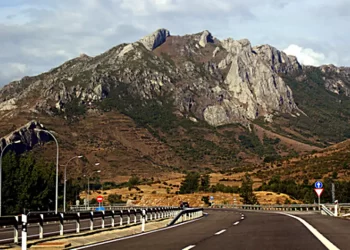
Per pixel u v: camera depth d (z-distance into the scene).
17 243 21.92
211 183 158.25
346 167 138.50
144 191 150.50
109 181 180.75
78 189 119.88
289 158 180.75
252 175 164.12
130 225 33.59
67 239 23.30
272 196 117.00
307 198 110.19
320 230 24.27
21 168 78.62
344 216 41.31
